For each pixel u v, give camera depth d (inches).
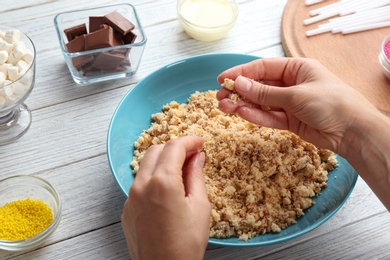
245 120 27.9
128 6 31.6
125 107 27.7
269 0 35.0
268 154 26.2
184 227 21.5
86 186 26.7
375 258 25.3
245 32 33.4
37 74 30.4
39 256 24.6
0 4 33.0
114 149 26.1
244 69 26.9
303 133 26.2
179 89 29.9
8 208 24.9
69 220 25.6
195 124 27.8
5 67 26.7
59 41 29.5
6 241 23.7
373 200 26.9
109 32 29.0
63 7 33.4
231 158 26.2
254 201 25.3
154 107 29.2
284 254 25.2
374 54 32.8
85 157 27.7
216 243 23.1
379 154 24.2
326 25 33.6
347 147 25.2
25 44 28.2
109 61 29.4
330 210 24.9
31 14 32.8
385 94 31.1
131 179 26.4
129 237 22.5
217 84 30.3
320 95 24.4
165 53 32.1
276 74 27.1
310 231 25.0
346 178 26.0
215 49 32.5
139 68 31.3
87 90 30.1
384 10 34.5
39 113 29.0
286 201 25.5
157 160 22.8
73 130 28.5
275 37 33.4
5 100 26.2
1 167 27.0
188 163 23.8
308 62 26.1
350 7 34.5
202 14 32.9
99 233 25.4
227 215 24.6
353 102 24.6
